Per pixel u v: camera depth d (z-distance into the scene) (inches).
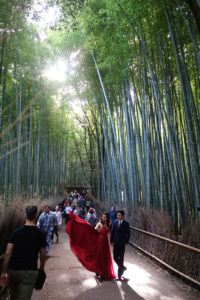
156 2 216.5
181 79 193.8
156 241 187.8
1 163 405.7
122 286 132.0
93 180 725.9
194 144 183.2
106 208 463.8
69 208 453.7
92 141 713.0
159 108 228.2
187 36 248.1
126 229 153.2
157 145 269.0
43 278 77.2
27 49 300.2
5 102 315.0
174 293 121.6
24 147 415.8
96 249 152.7
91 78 470.3
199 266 129.1
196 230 145.0
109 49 300.5
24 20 218.2
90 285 133.0
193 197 227.9
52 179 666.2
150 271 161.9
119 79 336.8
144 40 255.1
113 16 267.7
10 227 126.2
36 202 302.2
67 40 421.7
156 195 269.7
